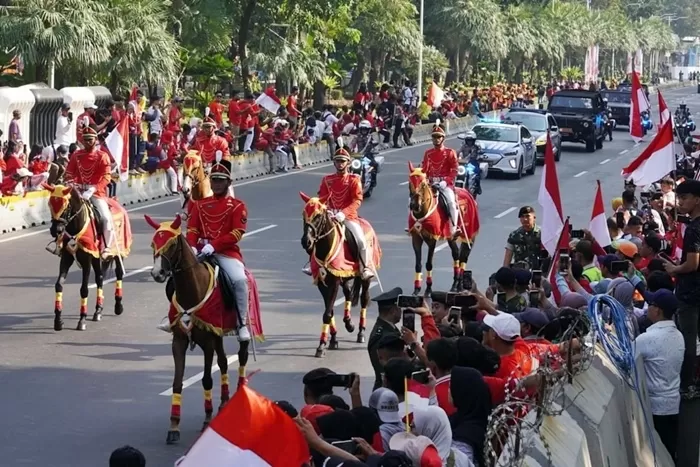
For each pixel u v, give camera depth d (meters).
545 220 17.92
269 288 25.28
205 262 15.66
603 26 150.12
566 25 133.50
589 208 40.53
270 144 47.28
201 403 17.00
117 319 21.95
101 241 21.22
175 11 55.75
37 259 27.31
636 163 23.42
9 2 46.16
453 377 10.14
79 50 43.59
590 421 11.11
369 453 9.45
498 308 15.55
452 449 9.42
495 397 10.66
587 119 62.12
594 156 60.94
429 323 12.84
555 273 16.72
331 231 19.83
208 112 32.59
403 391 10.70
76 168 21.61
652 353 14.48
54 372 18.28
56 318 20.91
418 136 65.31
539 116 56.22
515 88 98.81
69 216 20.56
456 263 26.53
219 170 16.19
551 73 134.88
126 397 17.11
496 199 41.62
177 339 15.33
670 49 199.12
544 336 13.44
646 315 15.95
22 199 31.97
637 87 29.06
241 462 7.60
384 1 79.06
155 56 47.06
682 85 185.38
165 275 15.02
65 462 14.14
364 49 84.88
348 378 11.99
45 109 40.00
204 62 61.81
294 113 52.94
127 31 46.31
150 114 41.09
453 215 25.38
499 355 11.77
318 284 20.09
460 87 93.19
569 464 9.61
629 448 12.78
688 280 14.84
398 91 72.38
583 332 13.26
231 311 15.94
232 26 59.44
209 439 7.65
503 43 104.50
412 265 28.59
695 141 51.47
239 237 16.14
